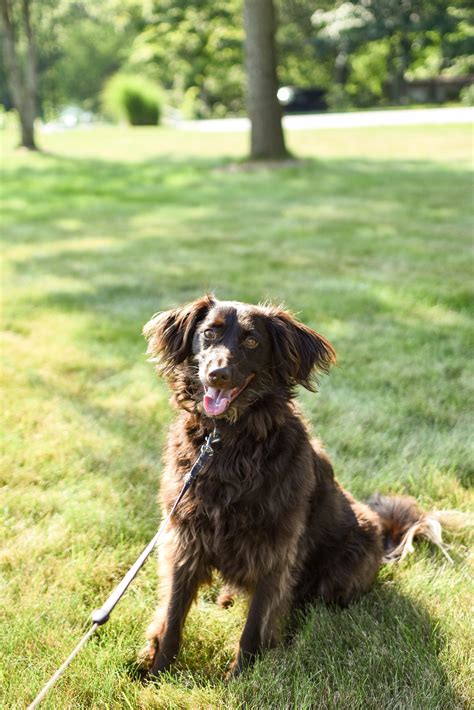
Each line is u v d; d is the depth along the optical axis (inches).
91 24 2955.2
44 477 174.2
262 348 123.6
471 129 1042.1
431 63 2174.0
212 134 1238.3
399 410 209.5
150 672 119.8
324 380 229.5
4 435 192.5
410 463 181.5
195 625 130.6
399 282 331.9
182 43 1978.3
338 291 318.3
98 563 141.6
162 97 1603.1
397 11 1744.6
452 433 196.9
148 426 202.2
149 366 243.8
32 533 150.8
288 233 454.3
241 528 118.3
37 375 234.1
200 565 124.5
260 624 122.0
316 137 1059.9
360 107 1984.5
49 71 2901.1
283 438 123.0
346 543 137.0
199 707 109.8
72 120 2365.9
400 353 250.2
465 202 543.2
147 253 409.4
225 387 114.4
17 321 288.8
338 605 136.9
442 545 148.8
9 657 117.0
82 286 339.3
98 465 180.4
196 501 119.6
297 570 131.9
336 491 141.3
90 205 589.0
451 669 117.5
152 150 1026.7
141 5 1902.1
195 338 126.9
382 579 143.9
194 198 605.9
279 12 2001.7
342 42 1827.0
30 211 566.9
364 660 117.9
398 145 940.6
